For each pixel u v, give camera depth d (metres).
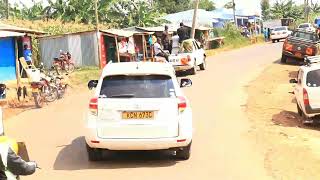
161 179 8.37
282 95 19.27
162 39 35.28
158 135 8.99
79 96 20.50
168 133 9.01
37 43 31.70
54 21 41.66
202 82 23.03
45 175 8.71
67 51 31.58
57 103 18.56
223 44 54.59
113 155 10.15
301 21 87.88
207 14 63.03
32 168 4.62
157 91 9.13
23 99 20.00
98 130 9.01
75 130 12.90
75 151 10.52
